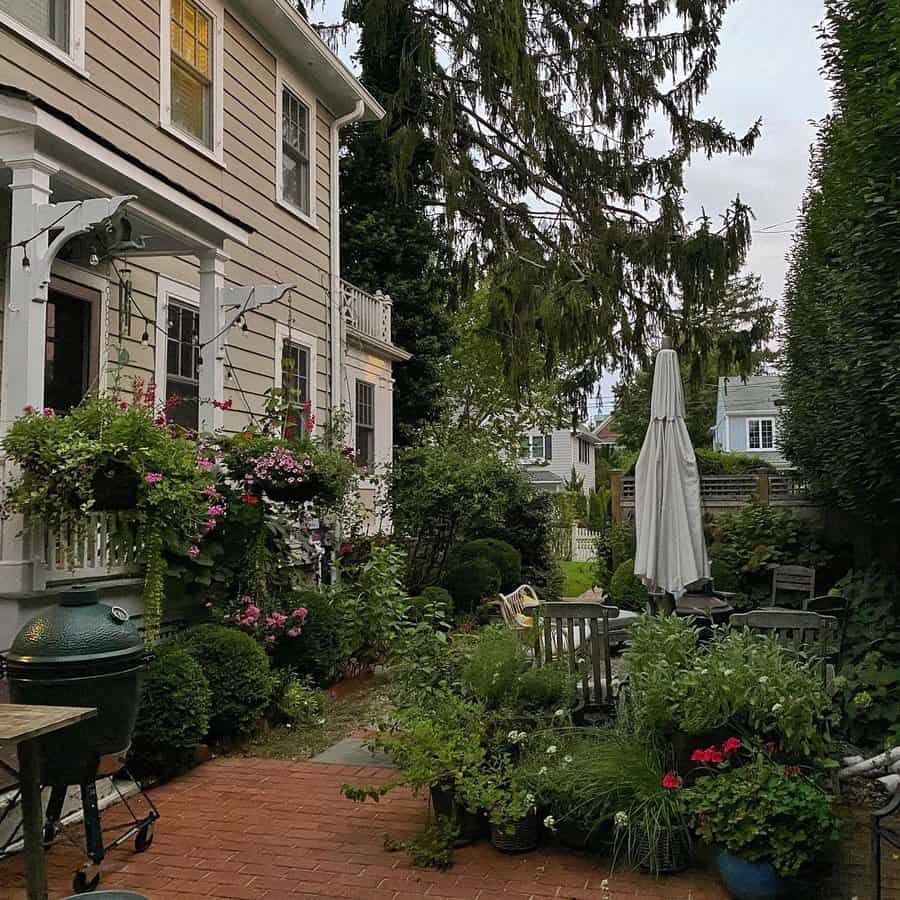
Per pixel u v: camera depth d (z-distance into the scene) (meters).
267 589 7.17
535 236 16.62
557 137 16.03
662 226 15.98
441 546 13.38
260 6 9.79
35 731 2.87
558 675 4.81
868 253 5.92
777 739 3.94
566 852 4.11
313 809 4.73
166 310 8.24
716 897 3.62
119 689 3.82
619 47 15.53
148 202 6.54
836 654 5.86
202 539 6.20
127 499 5.44
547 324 14.18
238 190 9.59
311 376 11.32
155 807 4.75
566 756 4.16
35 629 3.81
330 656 7.46
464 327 22.34
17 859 4.08
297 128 11.28
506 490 13.09
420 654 5.38
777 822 3.52
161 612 6.08
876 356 6.00
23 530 4.93
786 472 14.05
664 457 6.62
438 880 3.80
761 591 11.22
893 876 3.74
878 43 5.68
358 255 16.42
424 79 15.51
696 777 4.02
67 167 5.66
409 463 12.94
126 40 7.77
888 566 7.17
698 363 16.41
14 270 5.27
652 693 4.09
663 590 6.70
